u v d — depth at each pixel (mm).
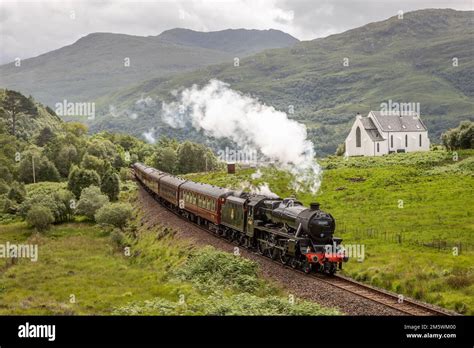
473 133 98438
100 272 44438
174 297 30312
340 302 24734
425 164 85875
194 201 55250
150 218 67625
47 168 121500
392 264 32500
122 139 196000
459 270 29562
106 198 81062
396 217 51531
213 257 34938
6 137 145000
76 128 189750
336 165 94812
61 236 68188
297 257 31641
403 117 125938
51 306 30891
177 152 150125
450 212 52188
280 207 35719
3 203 90250
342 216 53969
